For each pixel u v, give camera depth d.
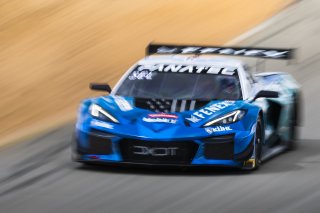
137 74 37.41
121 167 34.75
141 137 32.97
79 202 27.00
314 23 78.50
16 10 80.88
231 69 37.81
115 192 28.94
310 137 46.78
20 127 51.50
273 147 40.47
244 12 84.75
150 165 33.25
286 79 44.69
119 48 71.94
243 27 80.06
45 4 82.50
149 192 28.94
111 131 33.50
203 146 33.00
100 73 65.06
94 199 27.53
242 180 31.59
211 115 33.97
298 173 33.53
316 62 67.44
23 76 63.75
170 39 75.88
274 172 33.84
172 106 34.72
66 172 33.44
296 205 26.31
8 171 34.44
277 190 29.20
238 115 34.00
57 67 66.12
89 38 73.81
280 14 83.12
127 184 30.62
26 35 74.44
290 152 41.53
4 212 25.59
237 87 36.62
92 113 34.53
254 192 28.84
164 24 79.62
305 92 58.91
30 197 28.02
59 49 70.62
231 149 33.19
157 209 25.75
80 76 64.12
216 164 33.06
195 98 35.66
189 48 41.81
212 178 32.12
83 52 70.12
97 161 33.94
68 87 61.31
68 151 39.56
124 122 33.75
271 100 39.59
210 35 77.44
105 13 81.38
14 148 41.97
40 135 45.78
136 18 80.50
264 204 26.50
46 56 68.75
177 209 25.75
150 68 37.75
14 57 68.62
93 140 33.84
